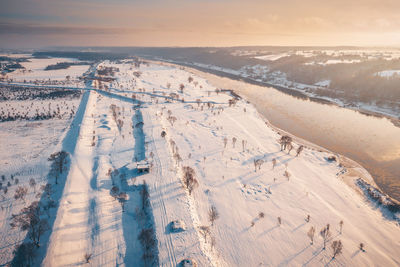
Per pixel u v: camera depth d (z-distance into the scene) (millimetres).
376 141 189250
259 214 106688
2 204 107938
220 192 124125
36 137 183000
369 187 128500
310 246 91625
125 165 145250
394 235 98062
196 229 95688
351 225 103000
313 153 167375
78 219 101062
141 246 89562
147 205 109188
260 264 84438
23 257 79500
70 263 80812
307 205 115125
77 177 130125
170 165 143500
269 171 144000
